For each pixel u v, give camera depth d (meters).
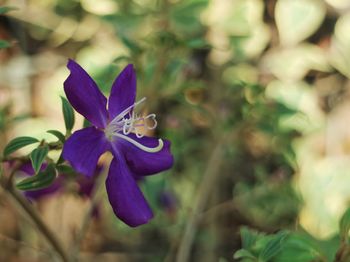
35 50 0.94
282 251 0.53
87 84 0.51
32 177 0.52
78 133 0.50
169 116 0.81
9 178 0.53
